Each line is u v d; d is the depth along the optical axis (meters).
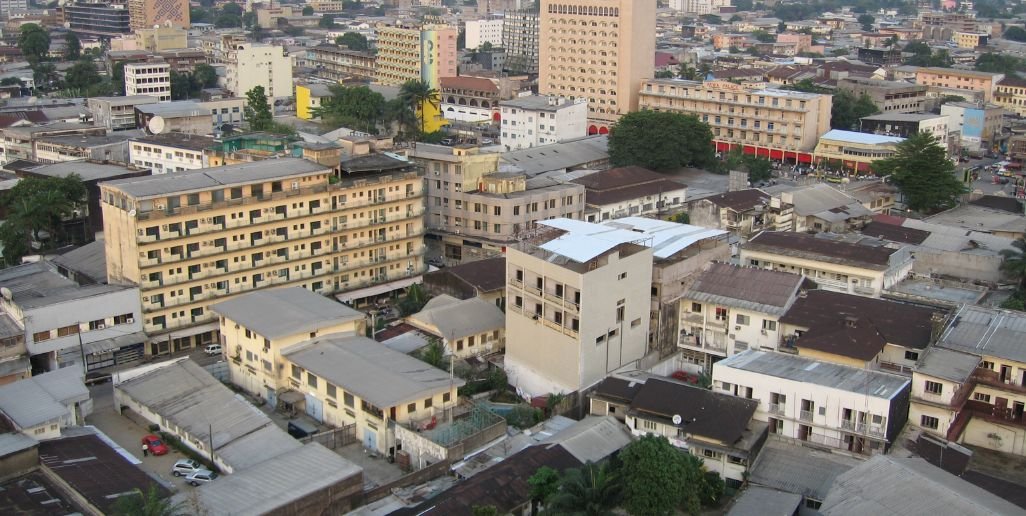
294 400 139.88
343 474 112.88
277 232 171.00
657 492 107.38
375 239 184.12
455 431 126.38
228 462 121.56
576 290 138.75
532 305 147.62
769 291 152.12
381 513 111.44
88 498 108.75
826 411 122.69
